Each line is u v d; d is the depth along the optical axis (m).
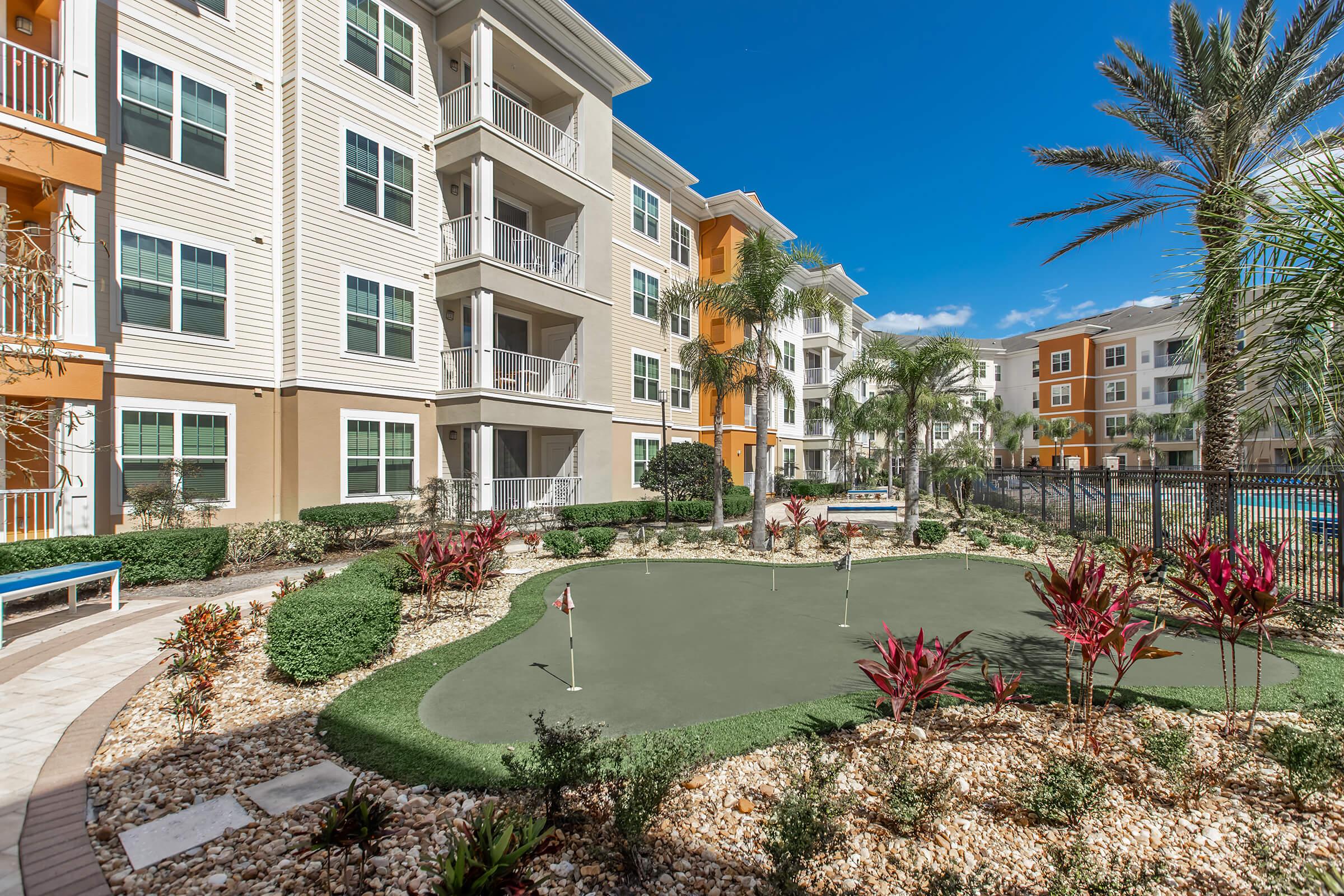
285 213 13.45
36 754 4.27
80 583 7.98
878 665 4.37
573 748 3.61
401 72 15.39
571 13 17.19
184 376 11.84
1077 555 4.73
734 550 14.41
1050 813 3.47
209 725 4.76
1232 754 4.27
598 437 19.11
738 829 3.46
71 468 9.55
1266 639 6.94
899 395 19.08
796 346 35.16
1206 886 2.95
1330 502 8.08
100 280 10.80
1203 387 4.73
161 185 11.62
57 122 9.91
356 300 14.32
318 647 5.56
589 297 18.80
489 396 15.42
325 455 13.59
